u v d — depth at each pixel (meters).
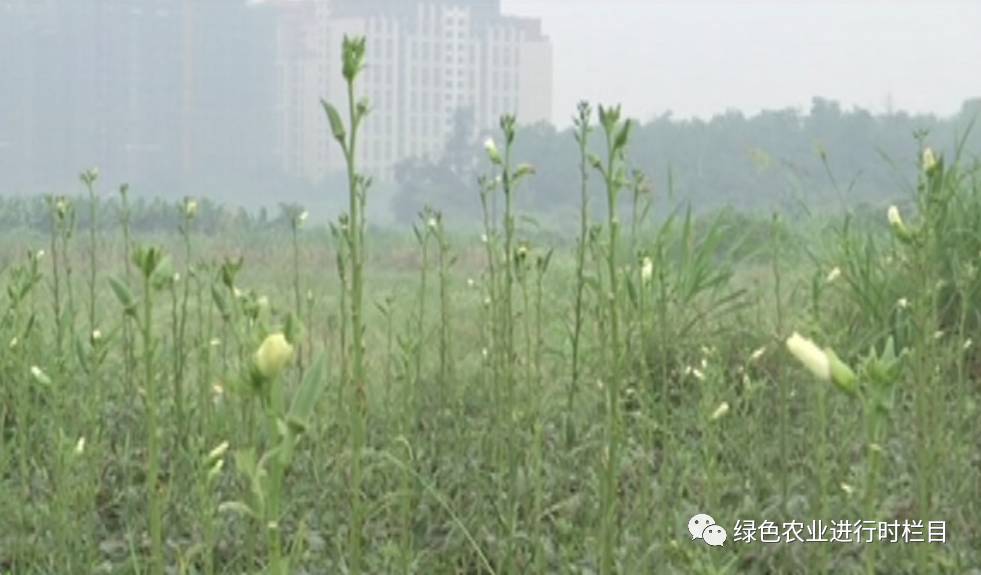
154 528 2.45
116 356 7.06
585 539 4.34
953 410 5.89
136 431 5.60
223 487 4.87
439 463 5.24
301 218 6.38
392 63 121.19
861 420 5.38
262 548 4.41
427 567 4.36
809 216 8.95
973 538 4.52
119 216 6.07
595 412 5.70
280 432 2.01
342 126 2.70
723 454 5.10
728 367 6.48
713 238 7.53
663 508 4.11
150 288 2.41
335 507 4.52
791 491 4.98
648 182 5.46
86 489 4.43
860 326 6.97
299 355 5.25
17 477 5.24
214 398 5.60
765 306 7.79
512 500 4.23
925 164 3.47
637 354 5.96
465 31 125.19
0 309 6.11
